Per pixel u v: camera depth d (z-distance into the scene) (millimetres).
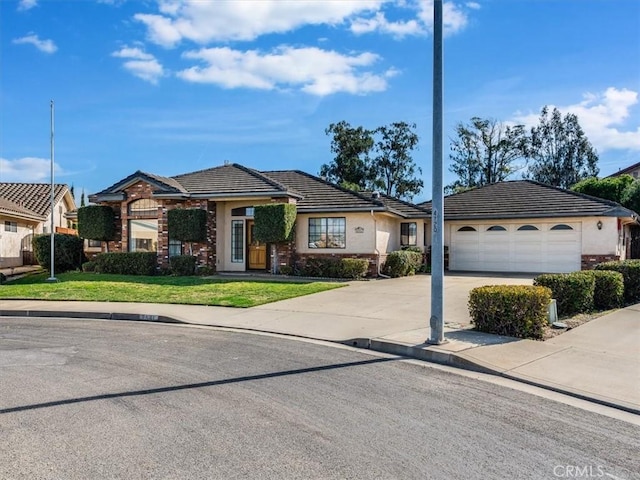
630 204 31438
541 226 21938
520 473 3760
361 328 9477
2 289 15672
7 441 4297
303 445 4230
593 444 4344
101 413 5012
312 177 24000
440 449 4176
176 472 3721
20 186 34094
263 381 6223
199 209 19875
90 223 21406
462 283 17328
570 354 7391
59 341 8812
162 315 11352
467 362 7004
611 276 11664
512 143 49031
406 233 24344
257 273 20500
